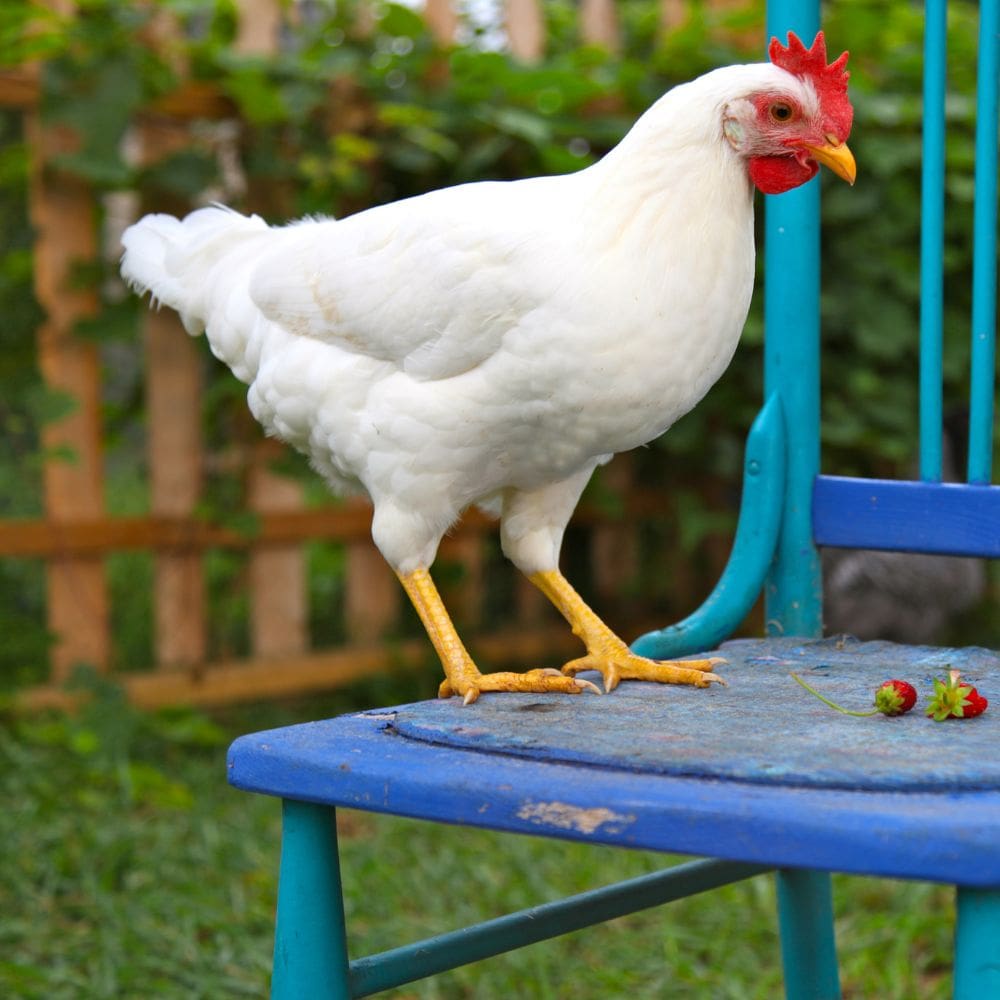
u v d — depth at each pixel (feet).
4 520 13.65
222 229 7.12
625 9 16.56
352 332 6.21
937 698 5.00
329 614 16.63
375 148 13.65
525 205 5.90
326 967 5.01
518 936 5.62
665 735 4.76
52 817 11.27
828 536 7.02
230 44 14.21
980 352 6.64
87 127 12.34
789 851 3.93
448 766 4.55
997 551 6.57
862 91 14.30
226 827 11.46
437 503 6.23
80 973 9.21
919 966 9.61
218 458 14.23
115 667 14.70
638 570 16.60
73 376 13.19
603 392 5.68
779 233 7.11
